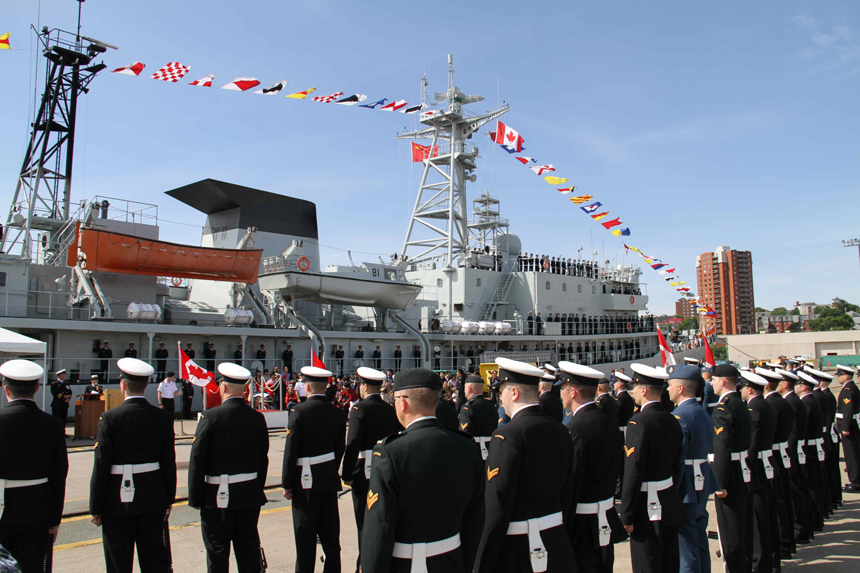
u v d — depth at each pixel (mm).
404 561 3930
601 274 42250
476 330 30859
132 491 5930
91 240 20312
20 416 5625
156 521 6121
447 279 34688
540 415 4992
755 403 7895
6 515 5484
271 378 22125
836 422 12914
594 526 5520
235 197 26891
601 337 37531
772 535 7703
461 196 37844
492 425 9844
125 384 6238
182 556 7770
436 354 30125
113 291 23094
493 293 36031
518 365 5113
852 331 70188
